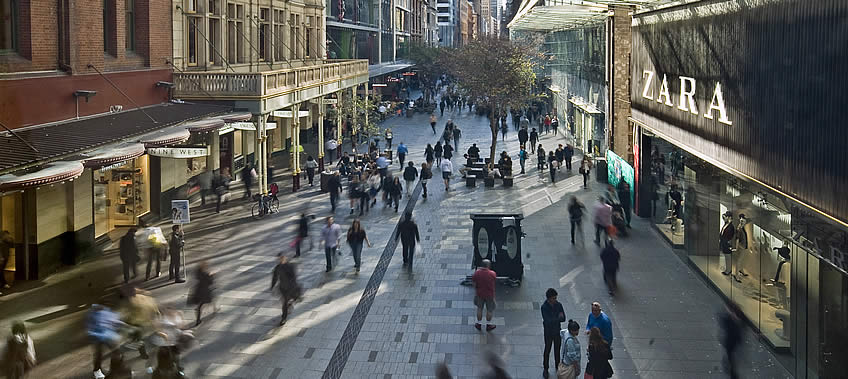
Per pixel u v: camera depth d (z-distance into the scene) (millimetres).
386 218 25766
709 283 17078
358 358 13055
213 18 32031
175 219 17516
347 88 44906
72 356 12789
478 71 36375
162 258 19266
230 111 26531
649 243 21531
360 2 74188
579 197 29141
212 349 13367
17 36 19031
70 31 20594
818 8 10438
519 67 36625
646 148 24609
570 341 10867
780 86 11797
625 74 30484
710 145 15539
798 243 11875
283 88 29422
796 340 12086
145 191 24781
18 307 15461
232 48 34250
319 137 36469
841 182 9719
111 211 23078
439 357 13094
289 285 14945
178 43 28766
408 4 105938
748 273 14469
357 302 16281
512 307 15859
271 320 14992
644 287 17141
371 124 43438
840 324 10570
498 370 12070
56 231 18547
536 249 21000
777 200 12969
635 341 13680
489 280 14320
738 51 13734
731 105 14188
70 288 16938
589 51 39625
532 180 33875
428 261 19953
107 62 23094
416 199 29469
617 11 30109
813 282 11430
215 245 21484
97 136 18391
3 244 17156
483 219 17641
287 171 37250
